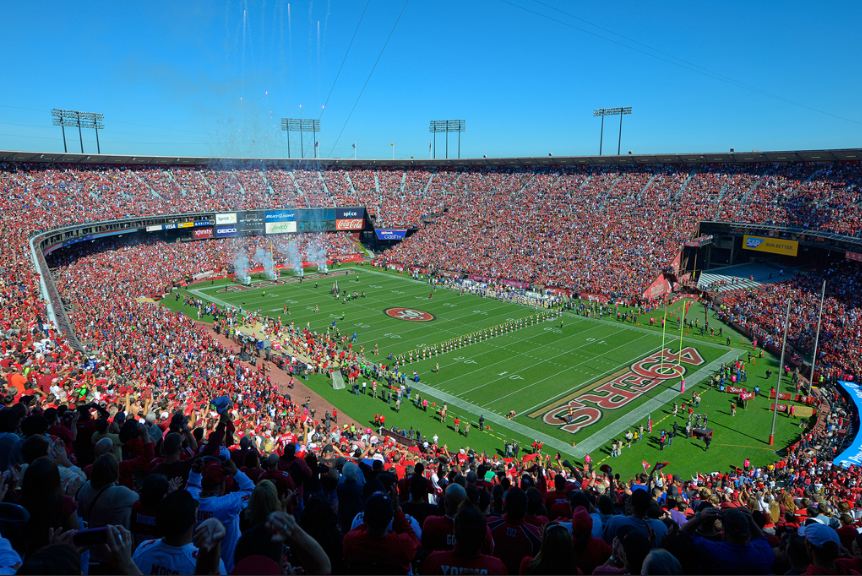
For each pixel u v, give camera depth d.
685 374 46.28
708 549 5.95
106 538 4.30
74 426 11.39
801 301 57.22
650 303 66.38
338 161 113.19
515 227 90.88
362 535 5.41
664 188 84.31
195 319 61.53
